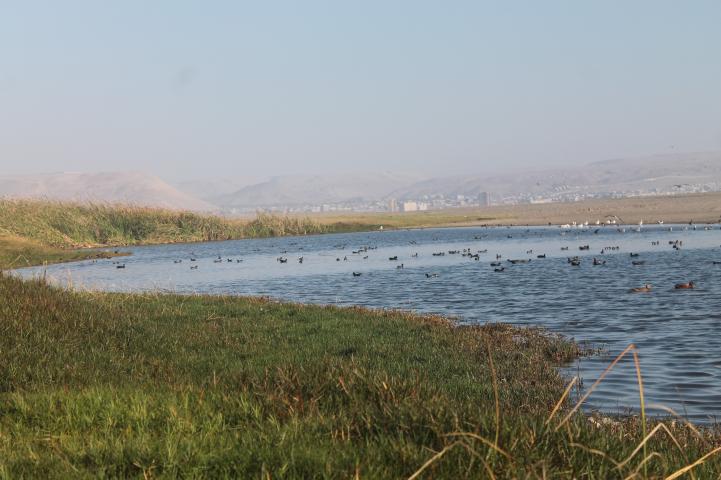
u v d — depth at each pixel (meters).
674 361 18.25
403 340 19.41
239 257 71.19
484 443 7.22
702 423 12.45
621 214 146.12
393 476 6.80
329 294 39.25
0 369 12.65
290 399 10.10
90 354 14.82
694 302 29.77
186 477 6.88
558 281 41.19
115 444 7.78
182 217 105.00
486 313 29.34
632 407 13.72
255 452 7.32
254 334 19.52
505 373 16.17
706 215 120.88
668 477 6.55
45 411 9.45
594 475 6.86
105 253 70.94
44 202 87.88
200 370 14.45
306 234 120.50
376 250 79.12
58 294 20.33
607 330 23.77
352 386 10.57
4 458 7.48
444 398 9.76
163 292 34.50
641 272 44.09
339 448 7.51
